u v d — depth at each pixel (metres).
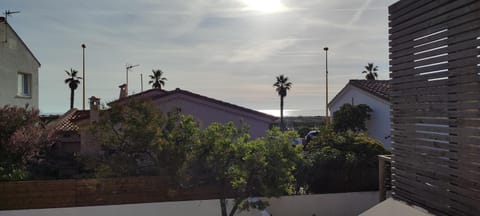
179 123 8.47
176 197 9.98
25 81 18.72
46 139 13.79
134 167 8.81
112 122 8.57
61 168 14.27
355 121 20.38
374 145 11.48
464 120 5.42
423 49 6.34
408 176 6.87
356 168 10.94
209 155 7.70
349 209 10.40
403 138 7.02
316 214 10.28
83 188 9.91
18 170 11.85
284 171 7.74
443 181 5.89
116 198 9.88
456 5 5.52
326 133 12.52
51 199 9.86
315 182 10.88
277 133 7.93
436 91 6.03
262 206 8.10
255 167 7.63
